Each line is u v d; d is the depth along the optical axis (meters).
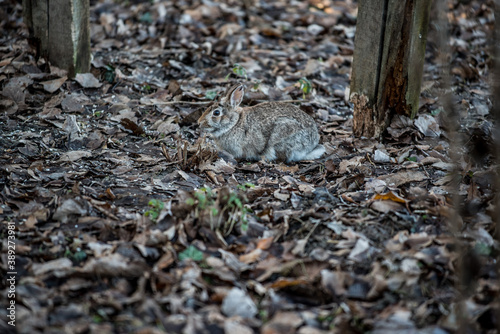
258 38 16.52
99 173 9.66
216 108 10.69
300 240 7.66
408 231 7.96
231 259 7.23
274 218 8.21
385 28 10.49
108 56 14.78
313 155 10.85
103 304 6.36
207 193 8.33
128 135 11.30
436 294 6.78
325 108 12.80
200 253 7.34
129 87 13.12
